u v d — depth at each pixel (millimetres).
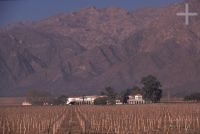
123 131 129250
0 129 136750
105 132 127375
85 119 183375
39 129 132000
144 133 125125
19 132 128625
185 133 122562
